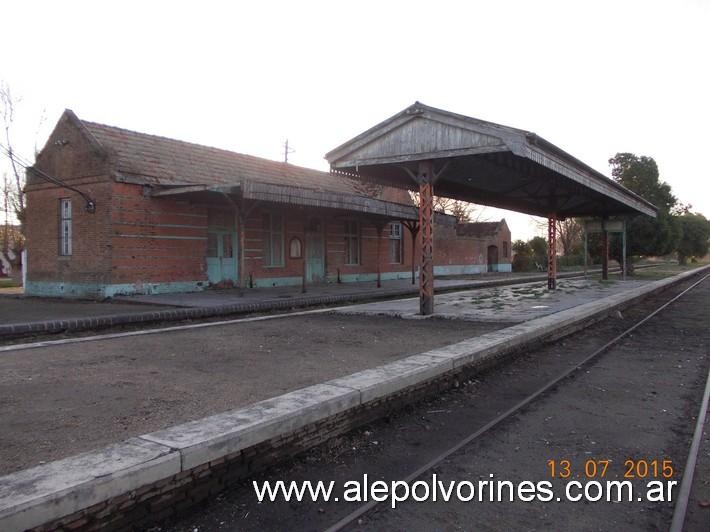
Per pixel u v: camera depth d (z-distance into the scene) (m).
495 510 3.68
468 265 40.16
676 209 39.19
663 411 5.88
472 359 7.41
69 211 17.39
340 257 25.38
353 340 8.94
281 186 15.66
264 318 12.05
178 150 19.25
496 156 13.13
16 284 27.94
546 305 14.06
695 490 3.96
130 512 3.31
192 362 7.13
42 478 3.14
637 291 19.19
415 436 5.15
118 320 11.12
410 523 3.51
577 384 7.12
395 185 14.92
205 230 18.56
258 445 4.19
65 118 17.17
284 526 3.45
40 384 5.86
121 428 4.34
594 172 15.40
